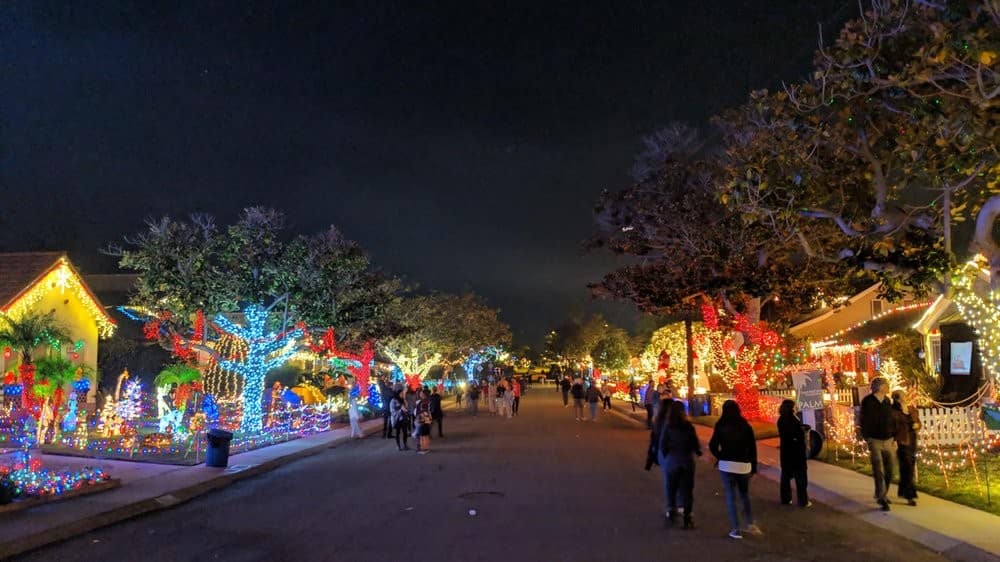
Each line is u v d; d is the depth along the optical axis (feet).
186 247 83.87
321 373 133.18
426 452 68.23
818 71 42.32
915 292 47.52
